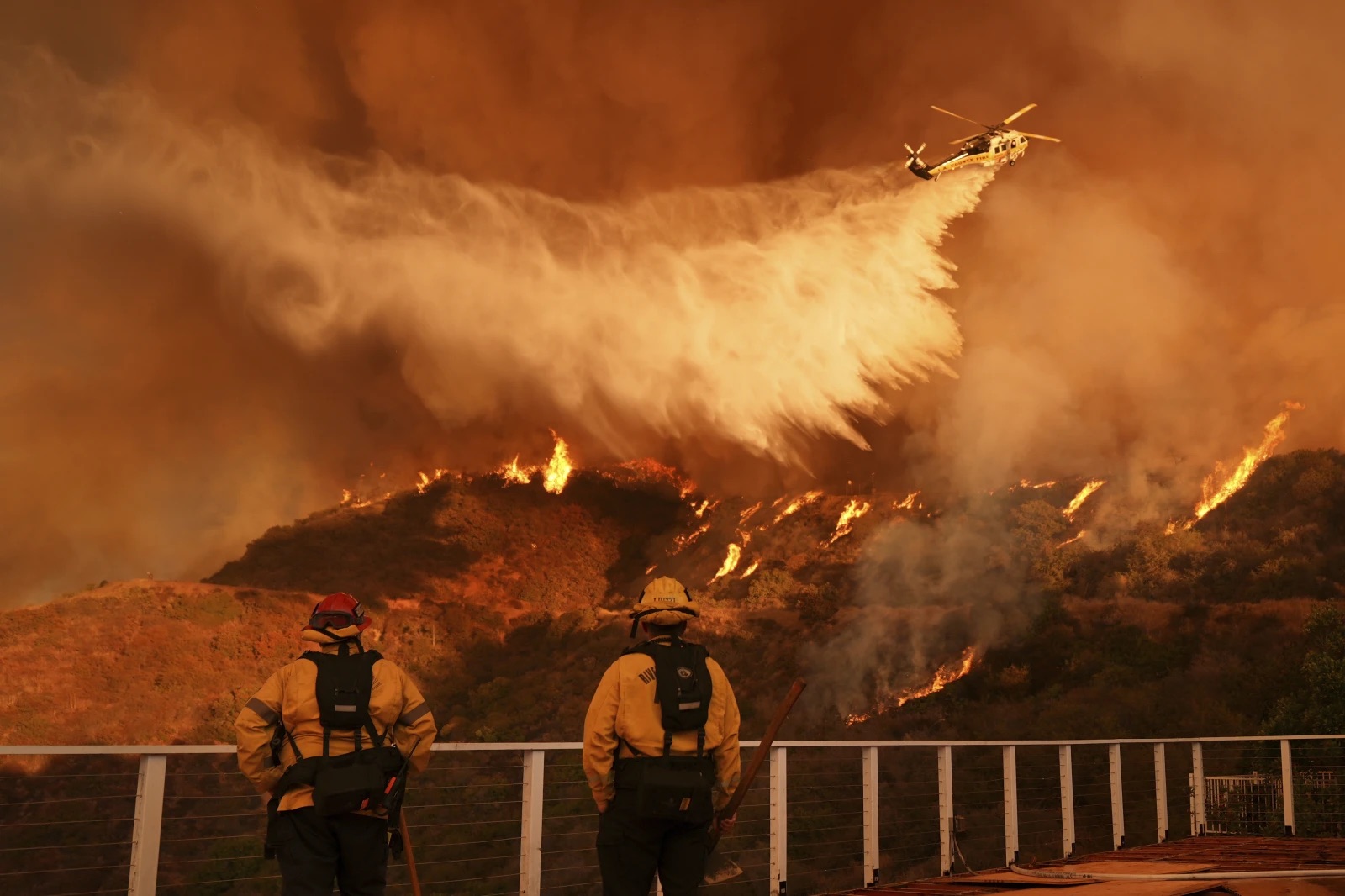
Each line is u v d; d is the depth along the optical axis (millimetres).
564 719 83188
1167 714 50250
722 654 92188
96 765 41938
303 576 155875
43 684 103812
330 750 3639
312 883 3584
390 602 152750
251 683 111188
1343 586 62031
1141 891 5578
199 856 31172
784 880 7125
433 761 35625
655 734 3721
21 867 35938
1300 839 10172
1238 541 75250
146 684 107000
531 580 177125
